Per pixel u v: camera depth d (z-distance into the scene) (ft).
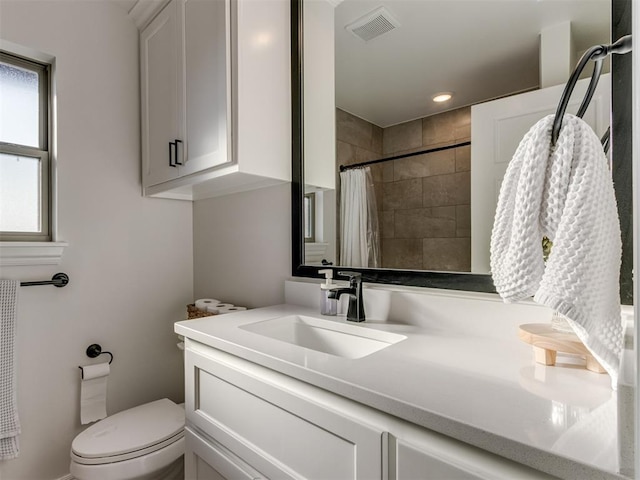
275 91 4.31
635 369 1.08
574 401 1.73
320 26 4.27
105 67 5.48
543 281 1.64
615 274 1.62
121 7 5.65
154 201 6.00
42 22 4.86
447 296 3.19
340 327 3.45
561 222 1.60
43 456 4.81
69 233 5.08
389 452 1.83
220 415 2.94
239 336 2.96
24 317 4.67
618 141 2.36
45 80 5.17
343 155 4.07
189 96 4.48
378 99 3.78
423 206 3.44
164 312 6.11
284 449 2.36
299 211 4.48
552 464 1.32
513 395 1.80
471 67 3.17
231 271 5.58
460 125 3.22
